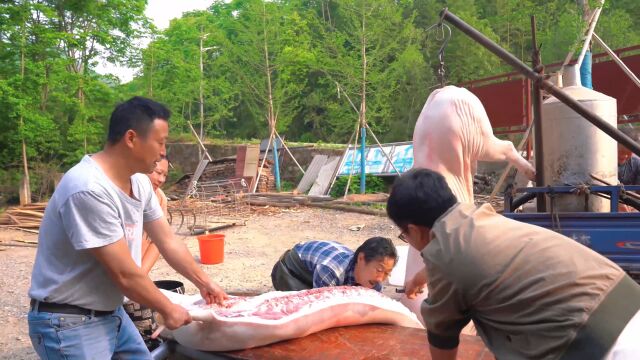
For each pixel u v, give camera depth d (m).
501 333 2.07
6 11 17.17
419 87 30.42
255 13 23.72
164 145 2.71
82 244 2.48
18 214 13.93
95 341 2.67
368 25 20.28
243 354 3.17
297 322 3.27
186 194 17.36
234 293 4.68
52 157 21.44
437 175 2.21
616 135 4.32
